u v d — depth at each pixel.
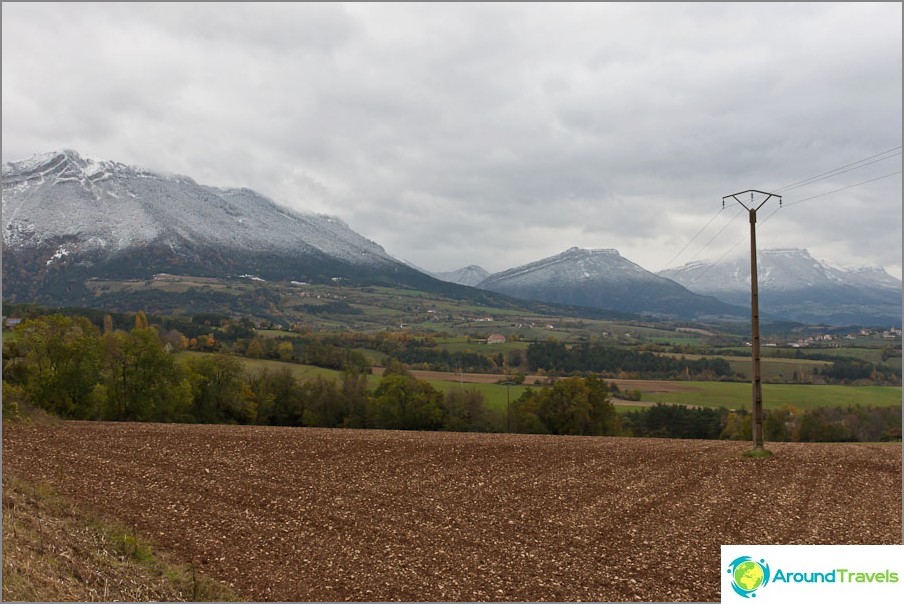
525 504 22.48
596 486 25.75
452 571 15.69
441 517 20.45
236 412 74.81
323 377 87.12
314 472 26.70
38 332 50.41
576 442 37.97
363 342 150.75
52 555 13.84
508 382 103.31
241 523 18.94
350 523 19.45
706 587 14.95
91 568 13.85
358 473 26.86
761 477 28.30
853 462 32.41
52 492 19.91
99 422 42.22
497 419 79.12
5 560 12.63
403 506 21.69
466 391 80.38
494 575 15.49
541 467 29.56
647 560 16.78
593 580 15.29
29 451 27.52
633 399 99.38
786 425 80.19
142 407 59.50
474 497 23.30
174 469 25.84
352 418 80.44
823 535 19.25
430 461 30.17
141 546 16.00
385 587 14.55
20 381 49.69
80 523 17.05
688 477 28.00
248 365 93.31
